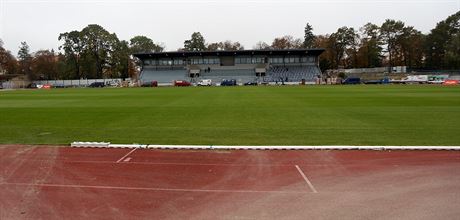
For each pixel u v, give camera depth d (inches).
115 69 4190.5
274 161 347.3
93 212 225.3
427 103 911.0
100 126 590.2
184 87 2519.7
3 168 332.5
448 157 351.3
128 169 325.1
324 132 504.1
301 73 3240.7
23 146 430.3
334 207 227.9
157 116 719.1
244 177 296.8
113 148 415.2
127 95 1519.4
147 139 470.0
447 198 240.2
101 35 3996.1
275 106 892.0
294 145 419.2
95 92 1903.3
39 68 4252.0
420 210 220.7
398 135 471.5
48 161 356.5
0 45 4178.2
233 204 235.9
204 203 238.4
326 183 277.1
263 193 256.2
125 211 226.1
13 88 3275.1
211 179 292.4
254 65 3376.0
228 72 3351.4
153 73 3356.3
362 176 293.9
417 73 3216.0
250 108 853.8
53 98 1386.6
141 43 4842.5
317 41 4488.2
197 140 459.2
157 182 285.4
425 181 277.7
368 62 4003.4
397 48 3971.5
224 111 795.4
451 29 3774.6
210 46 5059.1
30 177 302.7
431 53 3875.5
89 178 298.0
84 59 3991.1
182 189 267.6
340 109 794.8
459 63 3447.3
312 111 764.0
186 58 3405.5
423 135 468.1
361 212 219.0
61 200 247.3
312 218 211.2
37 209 231.8
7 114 789.9
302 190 261.4
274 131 519.8
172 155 377.7
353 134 484.4
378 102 957.2
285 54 3344.0
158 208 230.5
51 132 534.0
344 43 4128.9
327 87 2081.7
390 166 322.7
